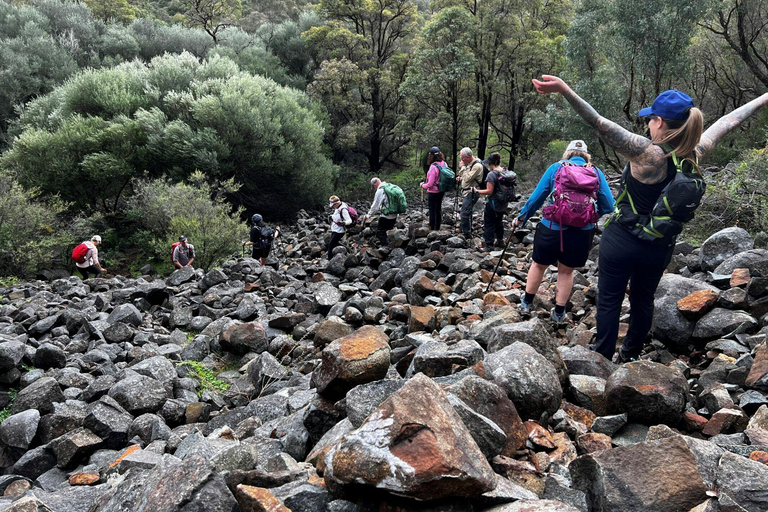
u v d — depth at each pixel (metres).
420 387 1.89
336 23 36.00
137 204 19.25
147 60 35.12
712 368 3.45
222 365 6.28
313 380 4.13
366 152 38.41
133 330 7.45
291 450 2.96
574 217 4.49
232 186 20.56
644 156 3.01
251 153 23.20
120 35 34.09
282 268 12.36
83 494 2.92
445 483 1.62
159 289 9.23
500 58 30.38
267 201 26.06
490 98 31.89
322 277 10.42
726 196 7.55
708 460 1.98
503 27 29.62
